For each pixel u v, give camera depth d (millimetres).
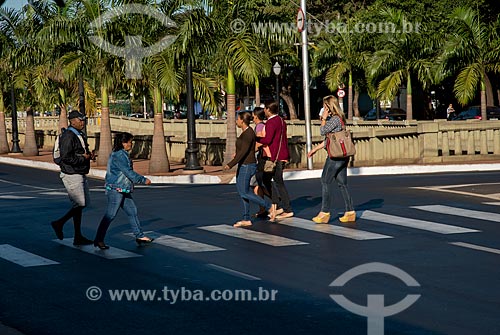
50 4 32188
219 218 15336
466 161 27156
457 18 39719
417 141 27219
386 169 25266
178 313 8180
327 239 12656
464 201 16672
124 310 8367
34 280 9992
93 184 26078
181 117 79125
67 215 12727
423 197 17469
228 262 10922
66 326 7777
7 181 28203
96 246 12250
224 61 27500
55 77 36250
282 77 66688
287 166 27875
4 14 37406
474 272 9945
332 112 14109
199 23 26500
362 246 11961
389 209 15812
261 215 15188
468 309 8102
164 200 18656
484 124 27562
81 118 12680
